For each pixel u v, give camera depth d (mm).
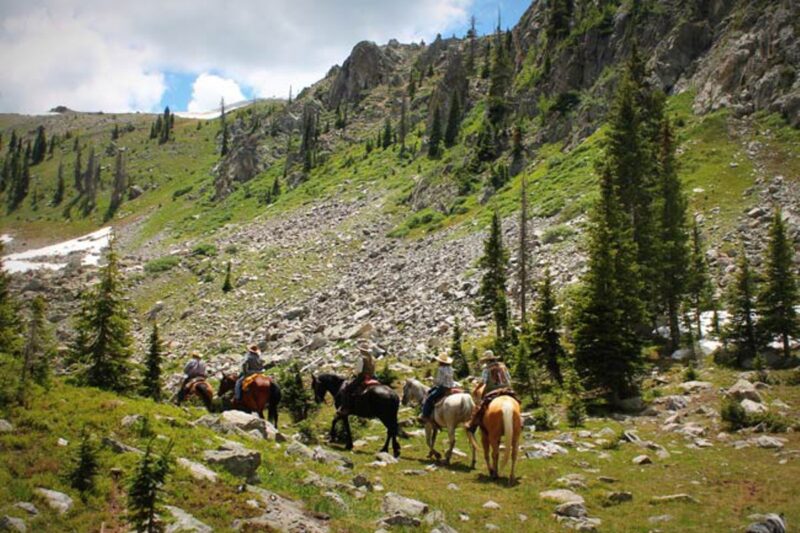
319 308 56000
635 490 13148
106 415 12688
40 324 14227
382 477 13914
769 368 25984
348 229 84125
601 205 30500
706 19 73875
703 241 42562
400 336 41781
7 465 9797
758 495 12414
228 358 44562
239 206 123688
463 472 14930
